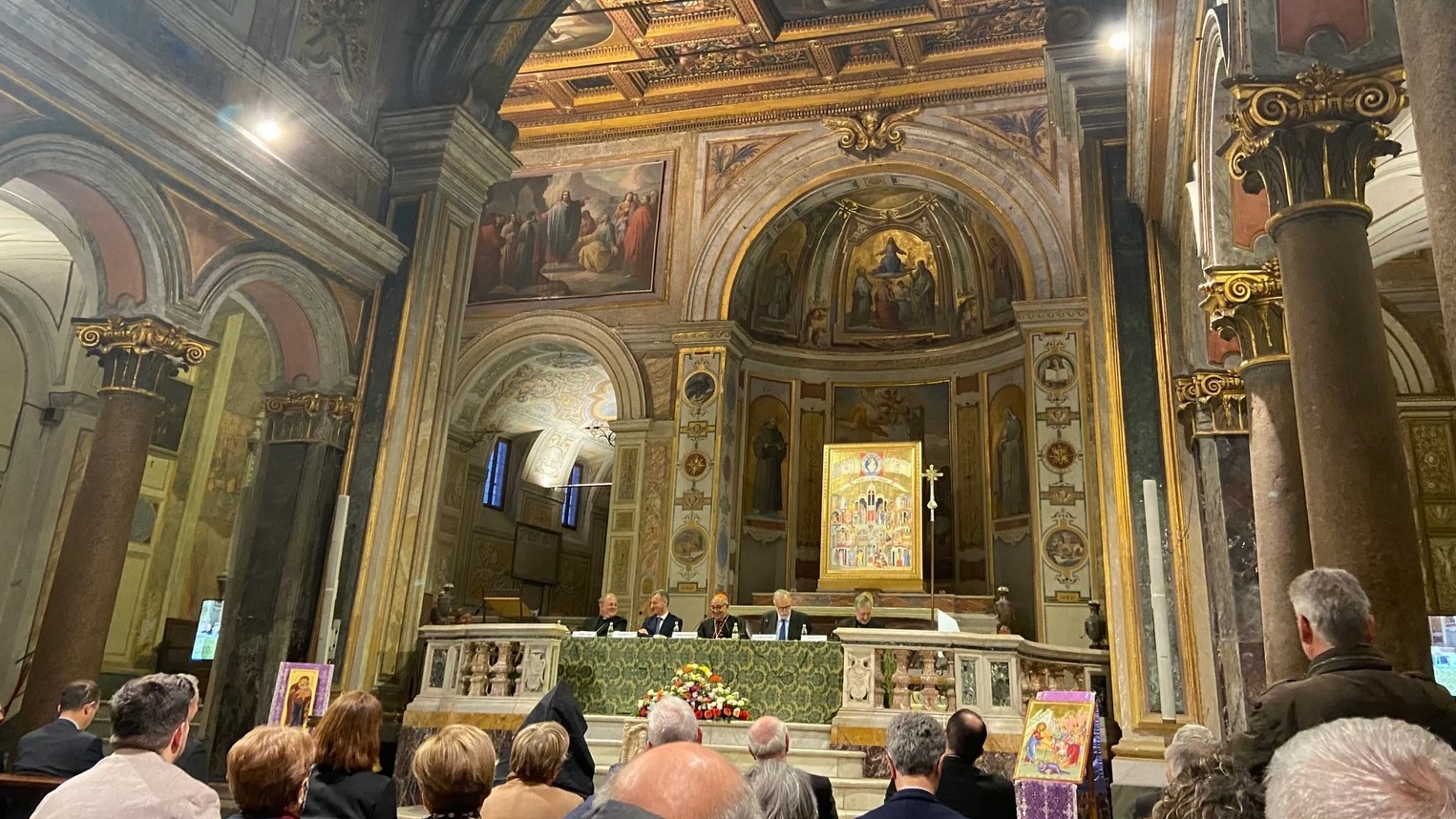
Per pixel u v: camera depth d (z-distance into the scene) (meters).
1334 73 4.75
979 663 8.65
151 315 8.45
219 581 13.95
